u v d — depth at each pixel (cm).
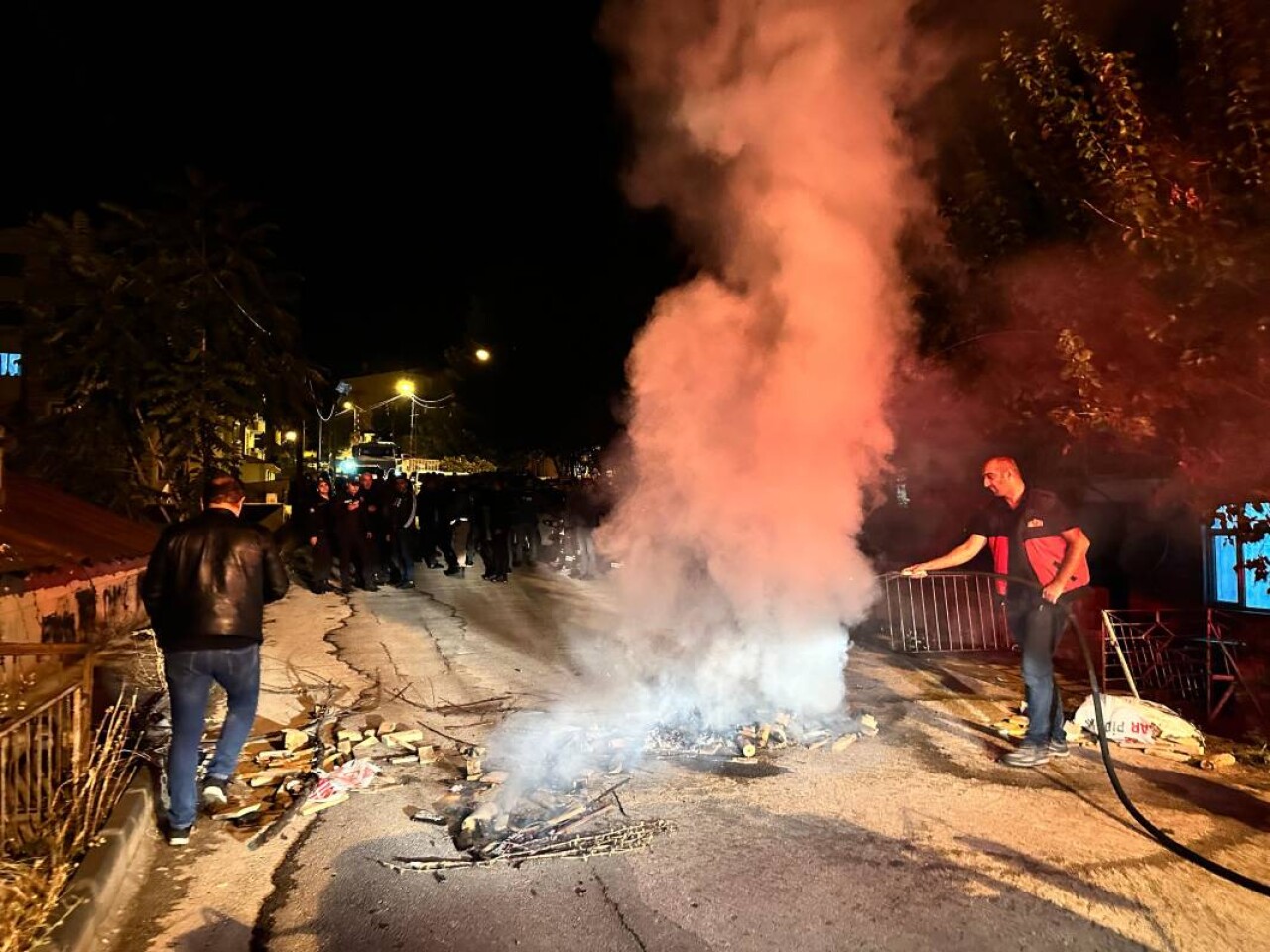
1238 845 439
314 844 450
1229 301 524
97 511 1105
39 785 426
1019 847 436
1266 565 612
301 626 1072
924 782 527
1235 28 519
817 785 522
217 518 473
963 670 832
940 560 581
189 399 1335
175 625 453
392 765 564
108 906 381
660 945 352
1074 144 593
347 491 1362
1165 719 593
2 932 327
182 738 452
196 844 451
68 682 466
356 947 354
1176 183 550
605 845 440
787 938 355
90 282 1355
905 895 388
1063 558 542
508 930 364
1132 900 382
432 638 995
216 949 354
